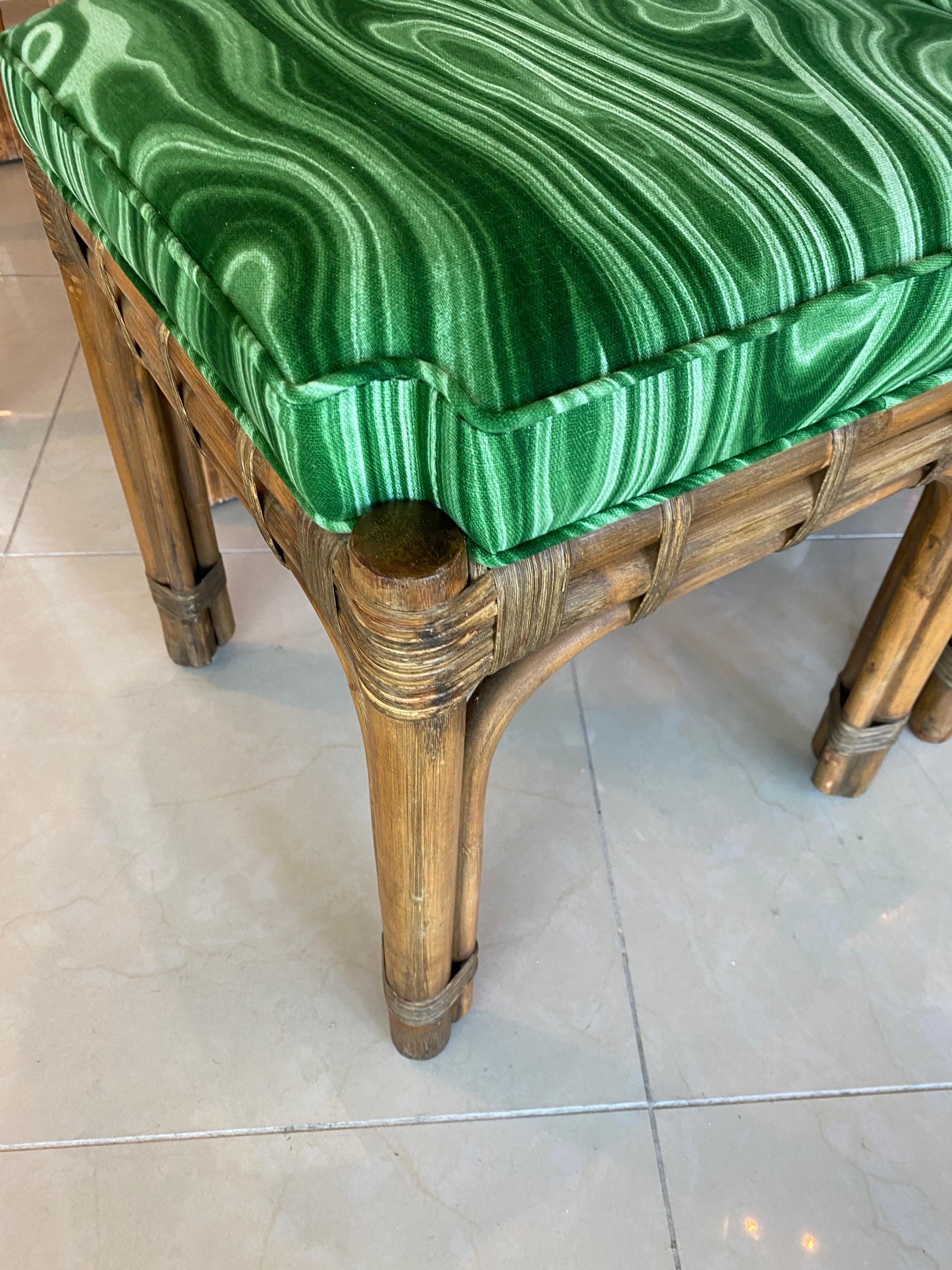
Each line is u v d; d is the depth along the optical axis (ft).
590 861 2.25
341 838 2.27
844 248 1.09
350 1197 1.77
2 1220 1.73
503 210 1.03
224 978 2.04
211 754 2.41
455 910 1.69
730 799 2.38
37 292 3.79
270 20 1.38
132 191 1.16
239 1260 1.70
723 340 1.02
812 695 2.61
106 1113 1.85
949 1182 1.83
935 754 2.51
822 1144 1.86
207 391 1.34
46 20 1.46
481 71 1.27
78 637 2.65
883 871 2.27
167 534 2.23
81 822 2.27
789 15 1.43
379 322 0.95
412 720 1.14
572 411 0.96
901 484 1.56
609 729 2.51
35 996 2.00
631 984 2.06
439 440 0.97
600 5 1.44
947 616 1.93
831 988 2.07
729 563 1.45
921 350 1.26
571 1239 1.74
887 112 1.23
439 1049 1.93
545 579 1.13
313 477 1.00
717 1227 1.76
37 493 3.04
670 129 1.17
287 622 2.72
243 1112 1.87
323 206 1.04
